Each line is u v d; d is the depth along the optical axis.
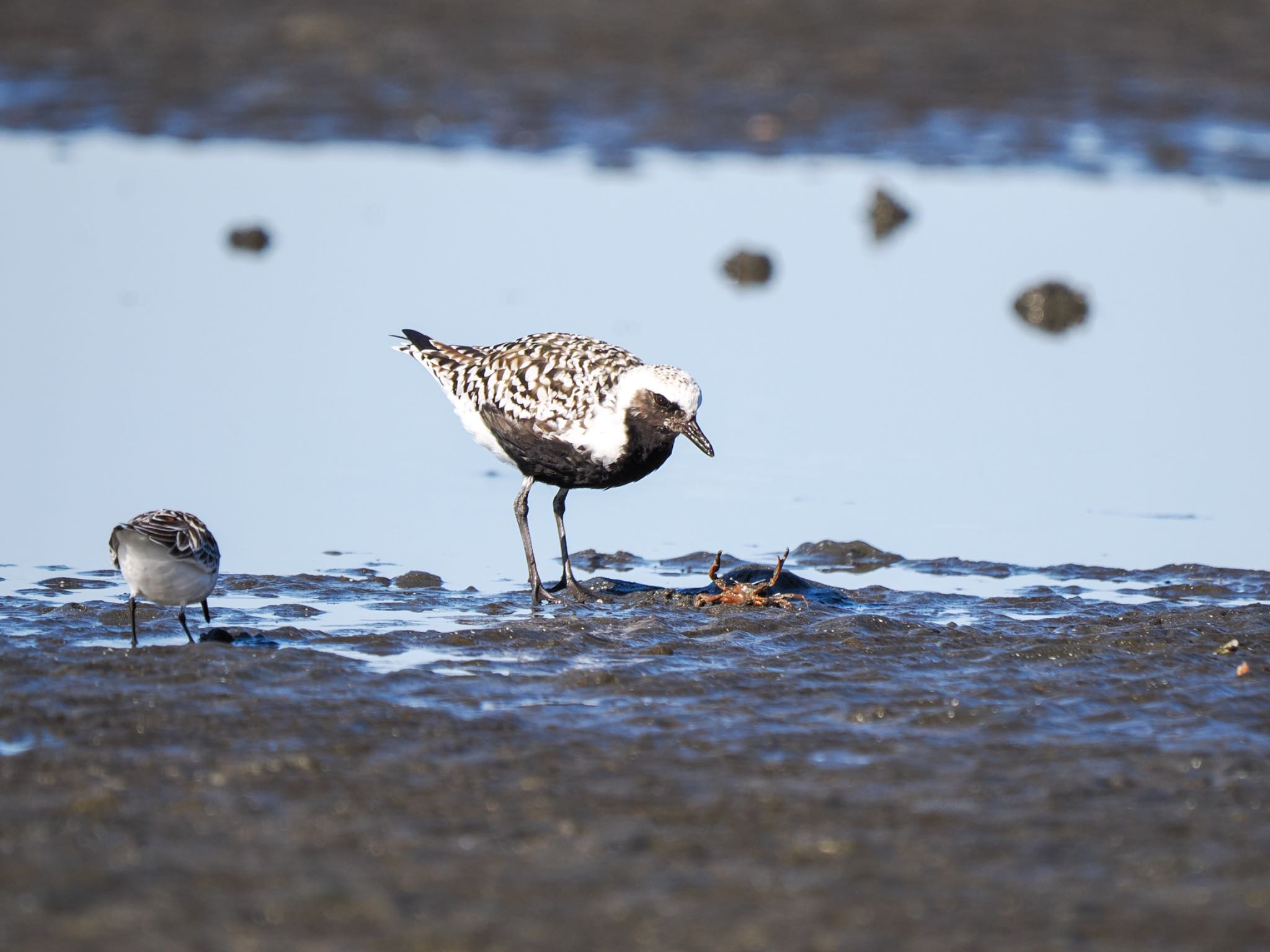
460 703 11.82
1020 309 26.38
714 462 20.02
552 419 15.19
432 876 8.99
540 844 9.42
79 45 40.53
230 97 37.62
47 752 10.60
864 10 45.28
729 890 8.89
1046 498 18.70
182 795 9.99
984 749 11.08
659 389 14.97
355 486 18.84
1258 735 11.44
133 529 12.62
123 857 9.13
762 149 35.53
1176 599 15.30
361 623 14.16
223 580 15.36
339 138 35.66
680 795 10.16
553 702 11.92
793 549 17.02
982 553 16.81
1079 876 9.09
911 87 39.00
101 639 13.39
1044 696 12.16
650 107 37.62
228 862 9.11
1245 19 44.66
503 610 14.77
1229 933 8.43
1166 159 34.91
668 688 12.25
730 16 44.44
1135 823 9.79
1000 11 45.12
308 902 8.67
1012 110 37.62
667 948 8.27
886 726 11.53
